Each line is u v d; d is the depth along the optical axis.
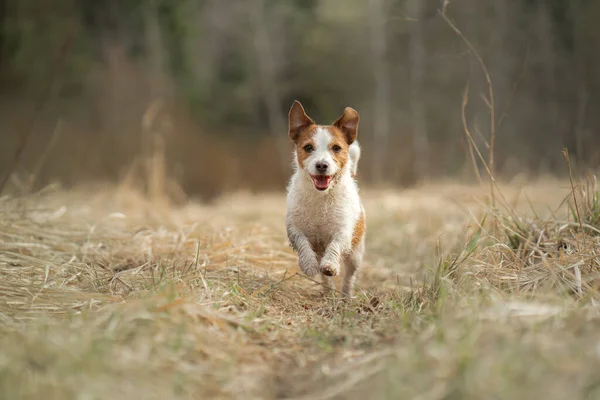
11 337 3.73
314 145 5.98
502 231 6.13
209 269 5.92
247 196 16.23
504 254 5.43
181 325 3.85
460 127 21.84
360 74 26.41
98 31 24.16
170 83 24.34
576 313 3.85
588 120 20.33
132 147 20.20
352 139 6.29
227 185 21.62
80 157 19.72
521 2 21.55
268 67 27.50
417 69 22.92
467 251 5.53
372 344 4.04
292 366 3.75
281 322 4.64
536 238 5.72
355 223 6.19
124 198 11.14
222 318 4.27
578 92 20.70
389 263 7.73
